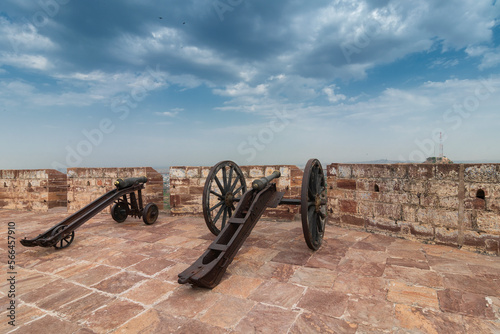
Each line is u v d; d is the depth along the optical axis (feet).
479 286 10.13
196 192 24.02
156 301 9.43
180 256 13.89
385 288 10.04
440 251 14.20
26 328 7.97
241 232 12.12
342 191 19.61
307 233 13.00
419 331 7.60
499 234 13.57
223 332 7.67
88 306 9.16
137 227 20.15
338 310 8.67
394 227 17.11
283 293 9.80
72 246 15.70
